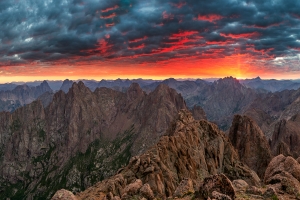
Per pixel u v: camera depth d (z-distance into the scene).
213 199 30.39
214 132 126.38
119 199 42.91
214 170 103.81
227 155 119.00
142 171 71.44
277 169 45.16
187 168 92.12
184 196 38.59
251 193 35.53
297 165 43.69
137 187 46.19
